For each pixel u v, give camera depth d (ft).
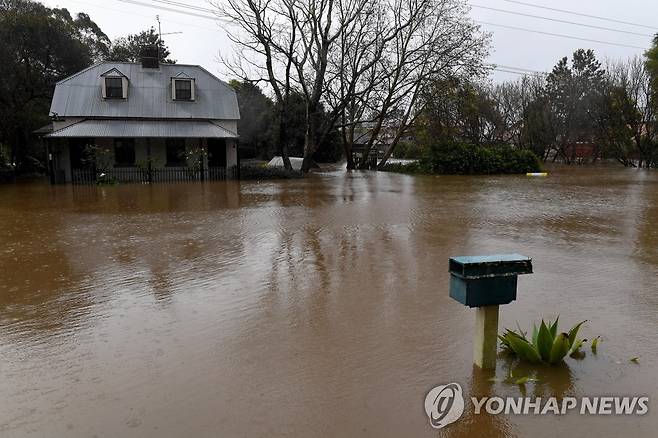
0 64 74.08
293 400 10.46
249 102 139.03
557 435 9.21
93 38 110.32
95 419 9.80
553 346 11.75
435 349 13.01
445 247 26.13
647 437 9.14
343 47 89.66
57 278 20.68
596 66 171.32
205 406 10.25
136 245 27.30
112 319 15.66
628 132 116.78
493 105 132.67
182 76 81.25
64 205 46.32
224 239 28.78
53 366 12.29
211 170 80.07
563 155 138.10
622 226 32.99
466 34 90.02
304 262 22.95
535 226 32.91
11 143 86.53
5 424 9.68
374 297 17.60
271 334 14.21
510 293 11.40
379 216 37.42
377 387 11.00
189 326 14.92
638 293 17.92
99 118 75.97
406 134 113.39
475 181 75.61
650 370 11.71
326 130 95.25
